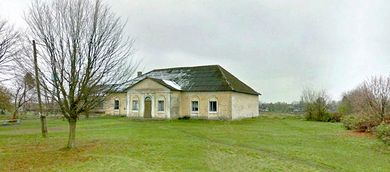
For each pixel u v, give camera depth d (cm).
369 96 2370
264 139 1852
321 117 3944
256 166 1118
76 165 1096
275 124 3166
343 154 1358
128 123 3072
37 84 1412
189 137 1919
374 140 1808
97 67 1346
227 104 3553
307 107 4112
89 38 1322
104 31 1378
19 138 1872
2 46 2366
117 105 4350
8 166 1092
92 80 1338
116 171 1009
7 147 1507
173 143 1628
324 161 1208
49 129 2512
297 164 1155
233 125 2923
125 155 1284
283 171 1045
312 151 1427
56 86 1302
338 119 3859
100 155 1278
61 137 1927
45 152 1356
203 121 3406
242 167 1102
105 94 1404
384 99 2270
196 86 3772
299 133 2230
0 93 3597
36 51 1342
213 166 1110
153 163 1137
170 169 1046
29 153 1335
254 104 4466
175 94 3703
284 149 1479
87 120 3512
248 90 4147
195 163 1148
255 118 4134
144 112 3772
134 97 3856
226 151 1414
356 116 2581
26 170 1034
